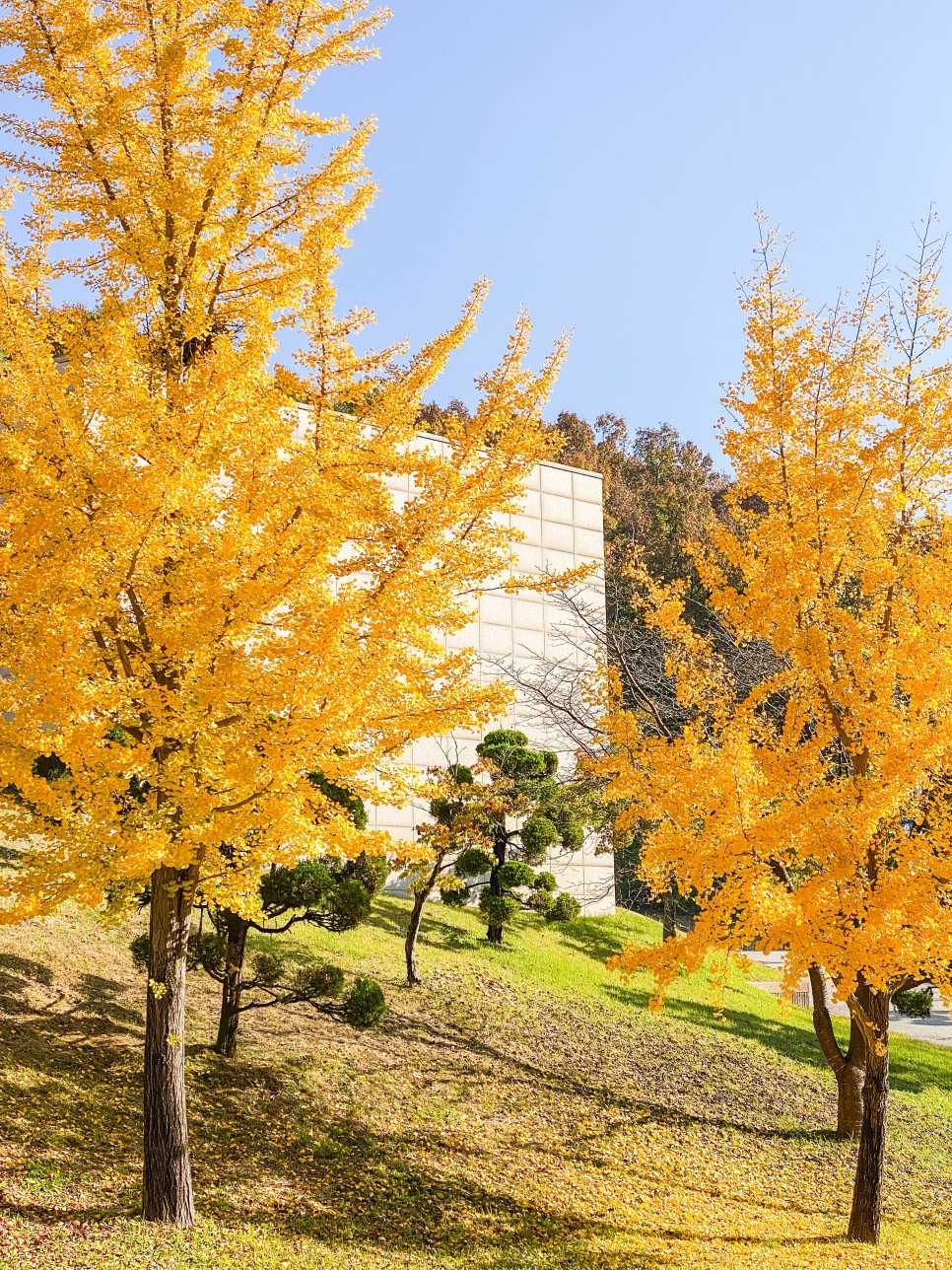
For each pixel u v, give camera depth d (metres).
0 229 7.37
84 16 7.22
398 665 7.30
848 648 8.88
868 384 9.54
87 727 6.37
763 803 9.12
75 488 5.97
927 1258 9.43
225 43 7.16
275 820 6.78
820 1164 12.68
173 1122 7.41
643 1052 15.30
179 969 7.62
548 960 18.08
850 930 7.98
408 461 7.27
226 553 6.31
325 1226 8.19
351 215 7.56
